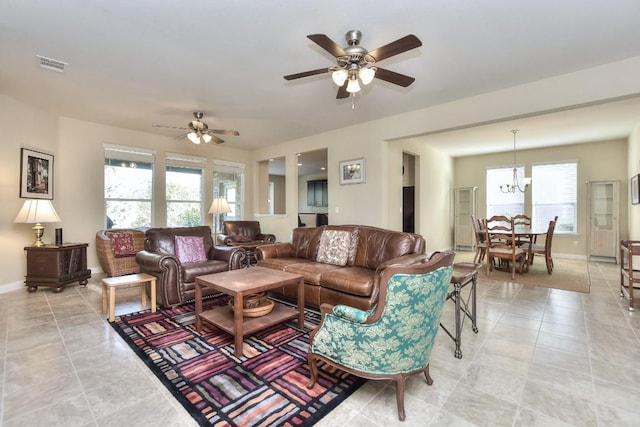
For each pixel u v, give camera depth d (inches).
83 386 73.1
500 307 132.9
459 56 113.1
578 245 263.4
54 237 179.0
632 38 101.4
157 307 132.3
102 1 82.0
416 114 174.1
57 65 119.1
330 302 119.9
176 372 79.7
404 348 62.6
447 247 310.2
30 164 164.7
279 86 140.3
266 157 276.1
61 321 114.5
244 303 105.5
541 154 279.0
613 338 100.9
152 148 224.4
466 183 321.7
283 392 71.4
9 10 85.4
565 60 116.4
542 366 83.4
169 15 88.4
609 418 62.6
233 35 99.1
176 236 157.6
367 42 103.9
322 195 441.7
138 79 132.0
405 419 62.3
